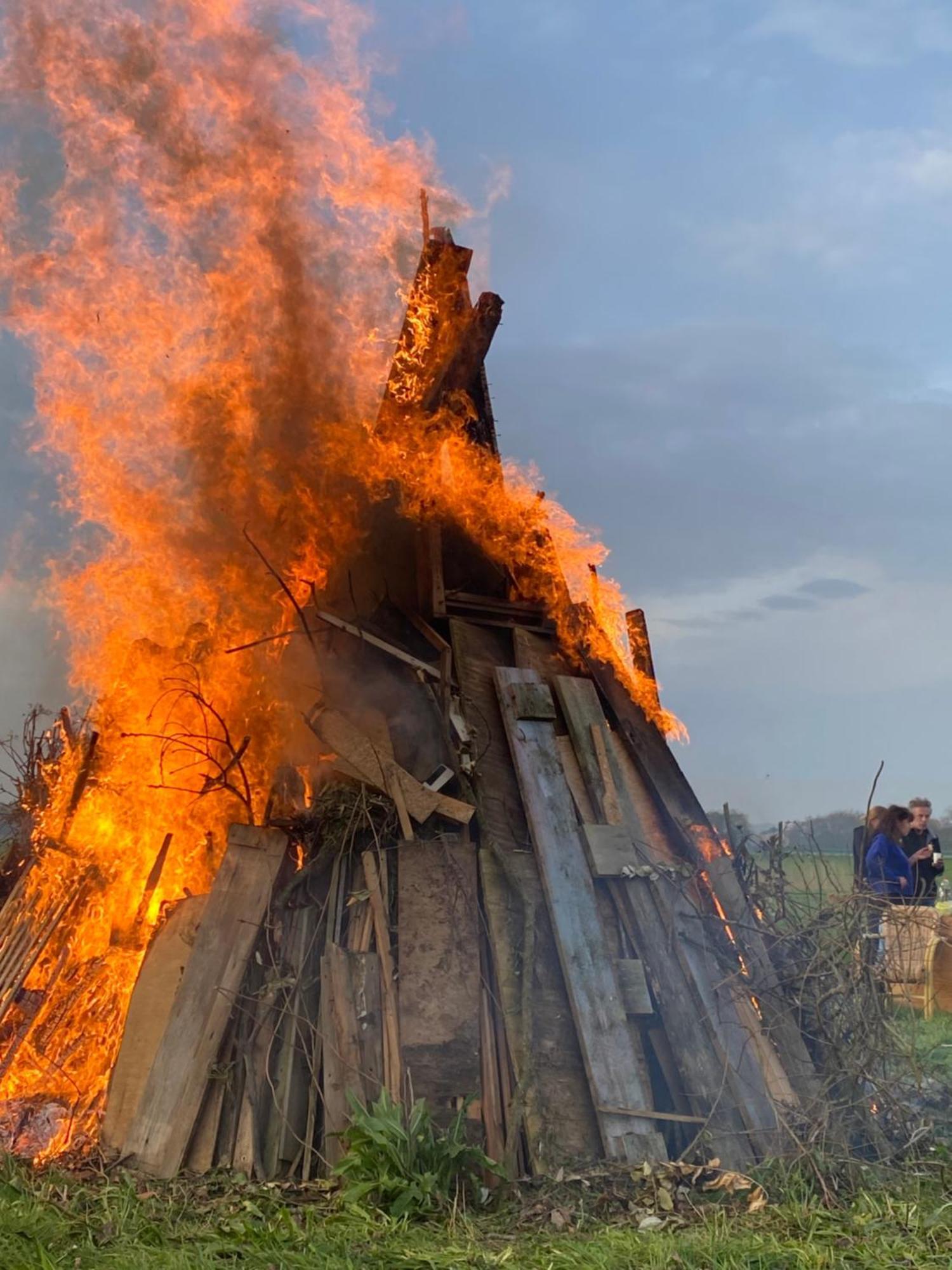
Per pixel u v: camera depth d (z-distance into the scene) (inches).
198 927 265.3
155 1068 245.8
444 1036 245.3
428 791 281.0
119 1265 172.6
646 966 265.6
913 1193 214.5
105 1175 229.3
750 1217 202.7
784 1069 252.5
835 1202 209.9
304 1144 237.9
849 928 261.3
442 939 258.8
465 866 270.1
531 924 260.2
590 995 251.8
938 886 398.3
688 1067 248.4
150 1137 237.8
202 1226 199.5
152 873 308.5
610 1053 244.4
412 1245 187.0
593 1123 238.1
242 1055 248.7
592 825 284.0
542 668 327.3
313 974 259.9
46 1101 266.8
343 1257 178.5
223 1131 241.0
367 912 266.5
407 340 368.5
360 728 298.8
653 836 298.5
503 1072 245.1
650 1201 211.5
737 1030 254.2
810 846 295.0
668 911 271.6
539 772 291.0
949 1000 362.0
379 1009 250.8
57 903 303.0
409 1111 232.1
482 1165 216.4
